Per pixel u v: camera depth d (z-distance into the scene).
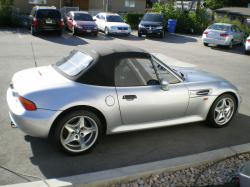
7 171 3.28
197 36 22.34
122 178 3.19
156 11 25.05
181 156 3.75
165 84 3.95
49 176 3.25
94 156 3.77
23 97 3.40
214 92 4.61
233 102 4.91
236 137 4.62
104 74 3.76
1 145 3.87
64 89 3.52
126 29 18.53
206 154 3.81
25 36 15.70
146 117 4.11
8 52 10.91
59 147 3.57
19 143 3.97
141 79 4.04
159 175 3.39
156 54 12.89
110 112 3.76
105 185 3.12
